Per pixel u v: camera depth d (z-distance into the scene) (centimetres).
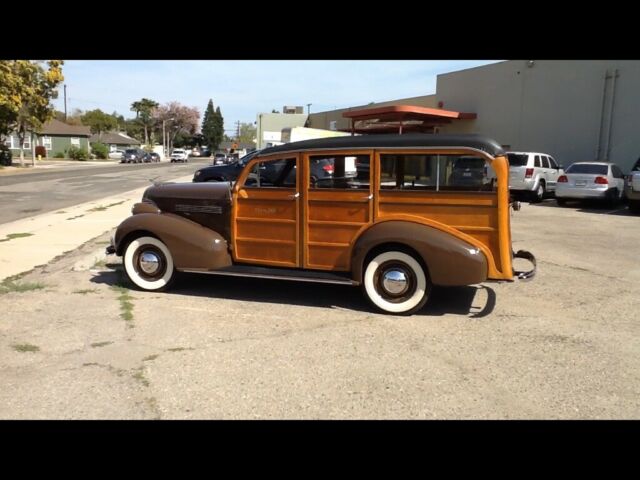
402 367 454
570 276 796
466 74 2641
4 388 410
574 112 2136
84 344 505
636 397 402
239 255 679
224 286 731
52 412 373
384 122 2964
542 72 2248
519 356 481
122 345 502
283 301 659
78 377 430
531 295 691
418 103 3145
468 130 2645
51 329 547
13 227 1213
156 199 722
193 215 697
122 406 382
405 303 596
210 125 13138
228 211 675
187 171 4203
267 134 4809
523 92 2341
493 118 2509
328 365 457
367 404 388
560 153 2202
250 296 682
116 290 700
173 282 695
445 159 583
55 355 477
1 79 3566
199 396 398
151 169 4578
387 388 414
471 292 705
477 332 546
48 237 1081
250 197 662
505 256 574
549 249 1009
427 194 589
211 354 480
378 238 584
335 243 627
